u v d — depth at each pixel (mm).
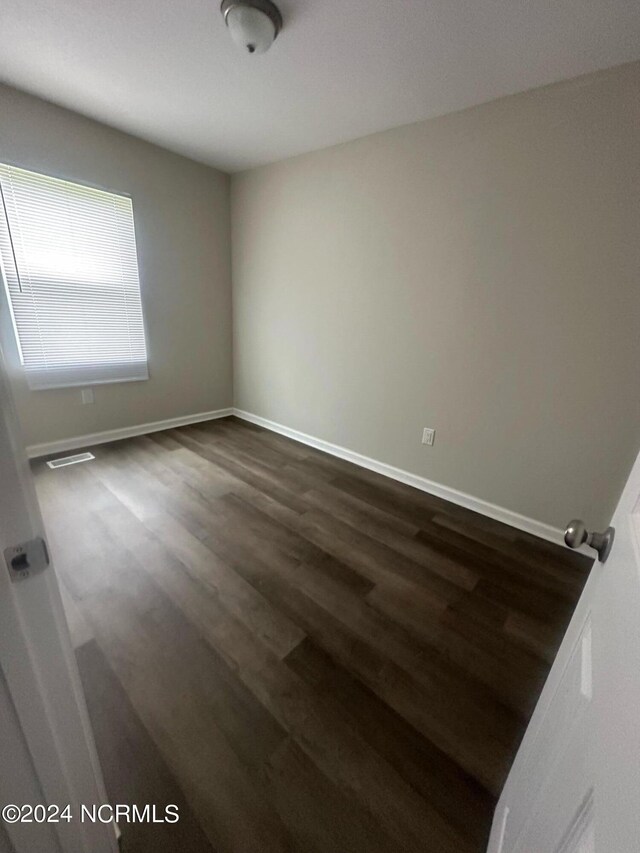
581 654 567
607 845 286
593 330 1754
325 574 1695
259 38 1443
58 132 2322
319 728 1072
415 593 1614
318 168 2662
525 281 1902
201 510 2168
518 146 1795
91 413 2975
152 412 3373
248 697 1146
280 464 2875
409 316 2406
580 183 1664
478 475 2303
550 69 1584
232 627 1389
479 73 1660
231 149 2744
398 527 2111
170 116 2307
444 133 2023
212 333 3637
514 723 1112
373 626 1430
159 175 2871
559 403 1920
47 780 512
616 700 366
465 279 2109
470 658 1318
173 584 1586
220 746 1017
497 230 1940
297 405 3342
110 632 1343
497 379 2109
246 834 852
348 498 2412
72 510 2105
